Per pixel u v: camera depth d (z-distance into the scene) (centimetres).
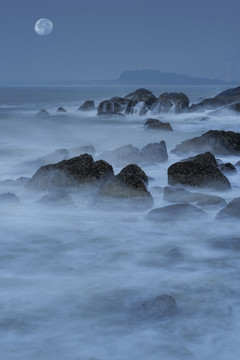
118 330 386
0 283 489
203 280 495
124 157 1319
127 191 815
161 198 883
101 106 3928
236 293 461
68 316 411
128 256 578
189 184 977
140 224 717
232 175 1148
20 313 416
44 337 374
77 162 961
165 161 1353
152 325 394
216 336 376
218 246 602
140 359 342
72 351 353
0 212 782
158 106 3825
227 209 743
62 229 685
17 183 988
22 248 605
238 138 1535
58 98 8681
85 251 597
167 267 538
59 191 862
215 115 3541
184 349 356
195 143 1527
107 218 752
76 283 489
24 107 5169
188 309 423
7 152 1638
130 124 3034
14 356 345
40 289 472
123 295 455
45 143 1955
